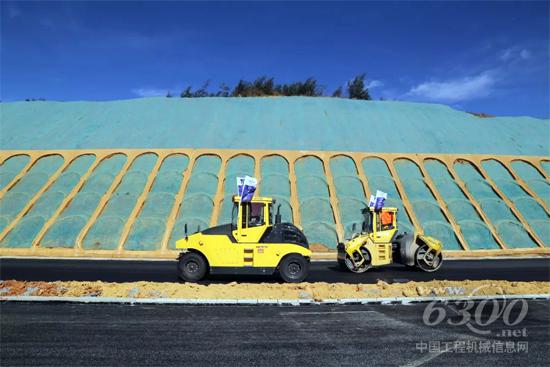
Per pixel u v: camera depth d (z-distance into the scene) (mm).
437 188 20500
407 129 25016
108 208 18266
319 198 19406
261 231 11359
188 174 20266
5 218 17891
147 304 8547
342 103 28016
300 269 11242
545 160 23141
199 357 5770
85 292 9125
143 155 21312
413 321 7527
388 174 21172
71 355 5809
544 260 16062
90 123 24609
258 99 28172
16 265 13984
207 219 18000
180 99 27922
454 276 12500
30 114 26156
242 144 22453
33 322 7281
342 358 5777
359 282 11523
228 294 9164
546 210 19656
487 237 17969
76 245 16562
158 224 17562
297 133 23828
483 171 21750
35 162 21125
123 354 5859
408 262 13484
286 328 7062
